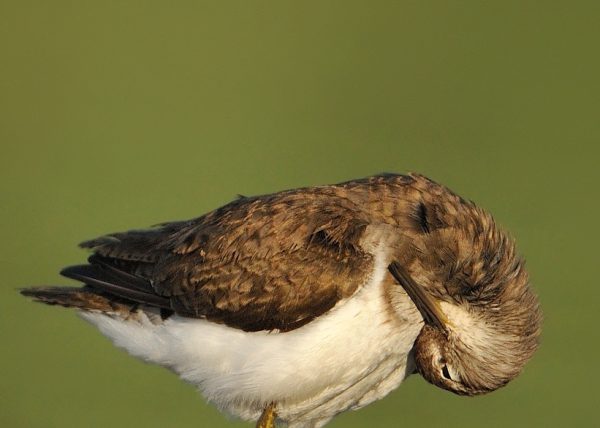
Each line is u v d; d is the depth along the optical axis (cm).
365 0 3033
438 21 2977
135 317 1031
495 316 962
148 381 1545
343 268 954
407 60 2789
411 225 970
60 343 1625
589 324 1669
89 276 1052
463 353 963
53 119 2383
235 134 2355
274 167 2209
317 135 2377
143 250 1045
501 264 972
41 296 1061
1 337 1625
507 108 2530
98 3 2870
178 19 2855
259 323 970
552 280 1777
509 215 1995
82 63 2594
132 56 2669
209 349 988
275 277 966
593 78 2678
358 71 2689
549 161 2255
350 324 949
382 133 2398
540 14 3003
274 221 983
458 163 2244
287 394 984
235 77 2634
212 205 2031
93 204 2017
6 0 2820
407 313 959
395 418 1453
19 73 2553
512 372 969
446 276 964
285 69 2695
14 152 2234
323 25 2925
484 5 3034
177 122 2398
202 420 1433
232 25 2864
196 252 1005
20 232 1908
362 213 977
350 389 996
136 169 2177
